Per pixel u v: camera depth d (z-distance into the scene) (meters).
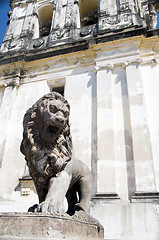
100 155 10.72
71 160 4.96
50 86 15.03
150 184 9.36
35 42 17.28
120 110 11.86
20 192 11.34
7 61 16.05
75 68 14.43
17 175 12.04
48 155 4.65
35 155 4.68
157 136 10.78
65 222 3.52
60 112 4.59
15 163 12.46
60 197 4.25
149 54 13.16
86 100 12.97
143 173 9.69
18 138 13.24
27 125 4.89
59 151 4.77
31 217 3.45
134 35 13.27
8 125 13.66
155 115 11.36
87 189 5.12
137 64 12.70
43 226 3.32
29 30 18.41
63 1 19.27
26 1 21.17
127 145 10.85
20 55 15.70
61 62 15.02
